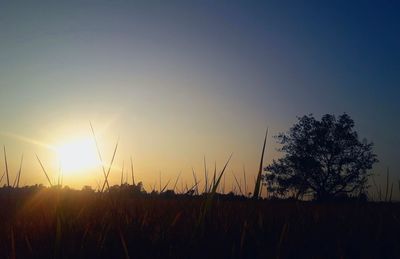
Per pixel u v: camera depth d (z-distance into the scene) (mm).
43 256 3139
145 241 3430
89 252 3150
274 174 54469
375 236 3957
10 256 3131
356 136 53375
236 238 3512
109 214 4309
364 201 5457
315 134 55344
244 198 4887
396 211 5082
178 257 3047
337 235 3869
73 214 4312
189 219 4191
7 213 4863
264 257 3064
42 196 4227
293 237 3826
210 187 3406
